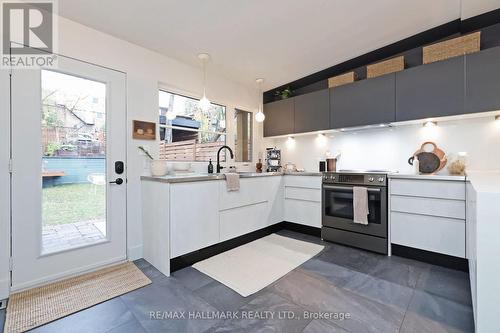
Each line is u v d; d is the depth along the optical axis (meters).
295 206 3.28
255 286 1.84
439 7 2.04
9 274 1.74
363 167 3.14
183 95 3.01
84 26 2.14
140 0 1.84
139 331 1.35
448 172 2.46
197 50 2.66
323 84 3.36
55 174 1.99
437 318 1.43
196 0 1.85
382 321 1.41
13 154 1.78
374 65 2.72
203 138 3.23
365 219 2.53
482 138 2.33
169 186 2.05
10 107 1.77
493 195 0.98
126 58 2.41
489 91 2.02
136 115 2.47
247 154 3.89
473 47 2.12
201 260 2.34
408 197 2.32
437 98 2.27
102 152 2.26
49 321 1.43
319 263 2.26
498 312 0.97
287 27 2.26
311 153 3.70
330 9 2.01
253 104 3.92
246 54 2.79
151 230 2.30
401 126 2.83
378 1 1.93
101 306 1.59
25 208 1.82
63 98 2.04
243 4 1.92
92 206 2.19
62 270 1.98
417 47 2.54
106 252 2.24
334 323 1.39
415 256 2.31
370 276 1.98
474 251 1.21
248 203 2.84
